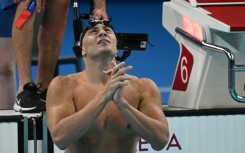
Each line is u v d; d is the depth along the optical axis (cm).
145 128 1238
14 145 1548
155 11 2686
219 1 1712
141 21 2642
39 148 1557
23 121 1547
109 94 1205
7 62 1862
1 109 1747
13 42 1725
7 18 1842
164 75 2498
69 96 1293
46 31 1734
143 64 2514
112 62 1291
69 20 2564
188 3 1739
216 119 1625
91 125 1274
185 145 1619
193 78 1647
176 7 1745
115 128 1288
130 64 2505
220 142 1630
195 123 1620
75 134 1232
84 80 1312
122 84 1194
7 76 1870
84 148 1307
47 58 1745
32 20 1681
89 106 1216
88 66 1305
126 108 1216
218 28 1560
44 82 1752
